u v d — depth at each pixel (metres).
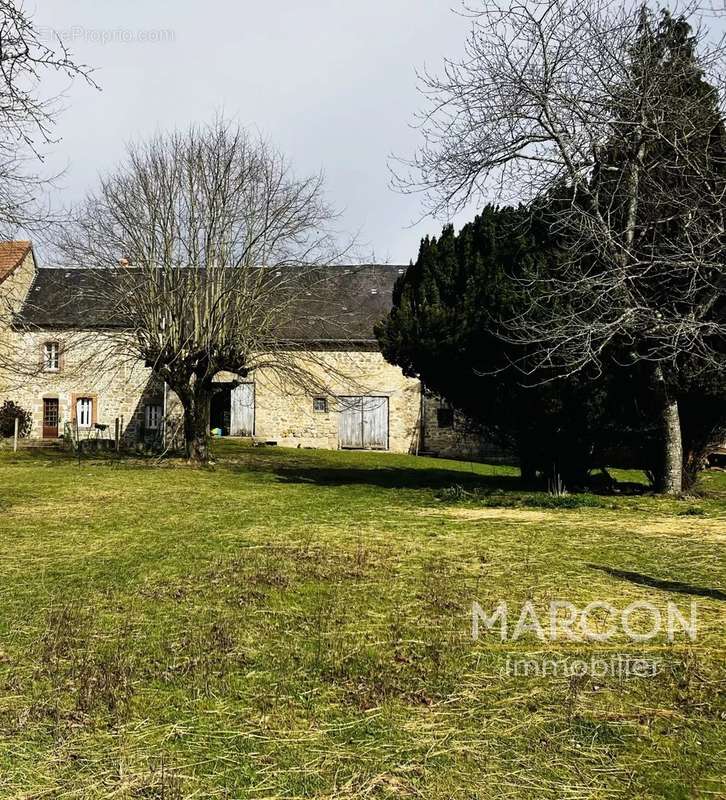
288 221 17.56
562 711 3.12
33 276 27.61
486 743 2.85
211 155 17.28
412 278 12.22
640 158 9.57
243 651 3.88
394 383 25.02
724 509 9.39
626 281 9.09
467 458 24.64
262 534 7.60
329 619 4.43
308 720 3.06
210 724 3.03
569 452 11.12
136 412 26.27
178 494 11.62
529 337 9.16
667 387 10.30
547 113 10.06
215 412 26.16
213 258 17.09
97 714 3.12
